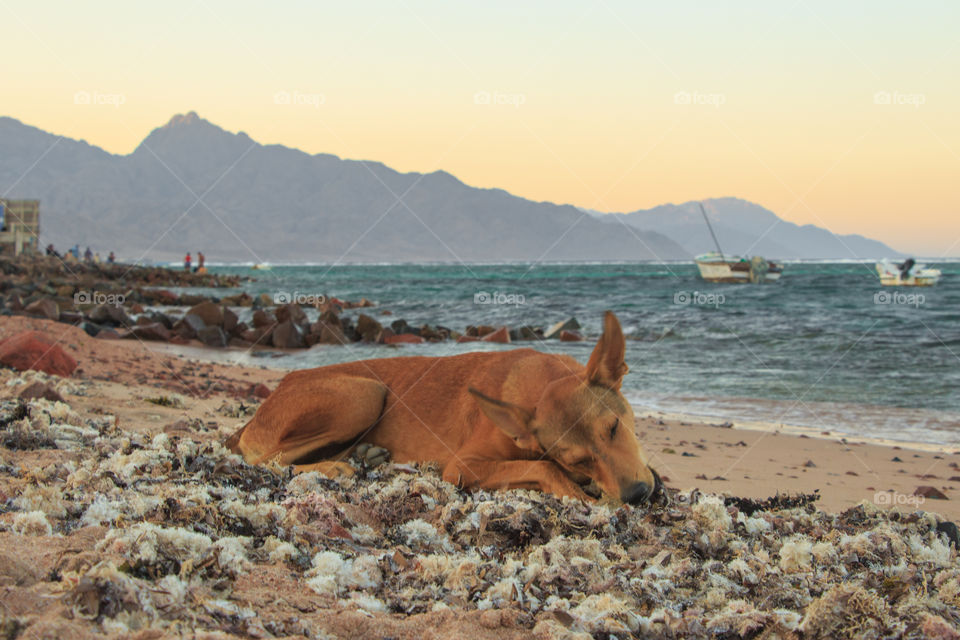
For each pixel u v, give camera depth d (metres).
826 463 8.43
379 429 6.57
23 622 2.59
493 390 6.11
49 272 50.44
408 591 3.69
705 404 12.91
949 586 4.02
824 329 22.81
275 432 6.48
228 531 4.12
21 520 3.74
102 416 8.28
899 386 14.07
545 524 4.76
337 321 24.61
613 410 5.42
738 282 53.16
